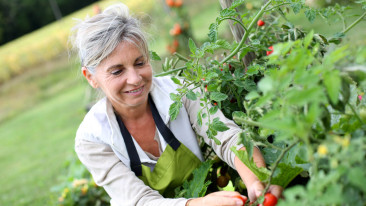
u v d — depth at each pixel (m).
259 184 1.13
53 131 8.20
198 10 12.05
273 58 0.83
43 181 5.34
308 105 0.76
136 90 1.34
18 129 9.52
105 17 1.32
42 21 24.45
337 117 1.16
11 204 4.85
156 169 1.45
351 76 0.81
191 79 1.35
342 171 0.67
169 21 4.59
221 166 1.58
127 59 1.29
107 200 3.13
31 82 14.45
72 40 1.52
